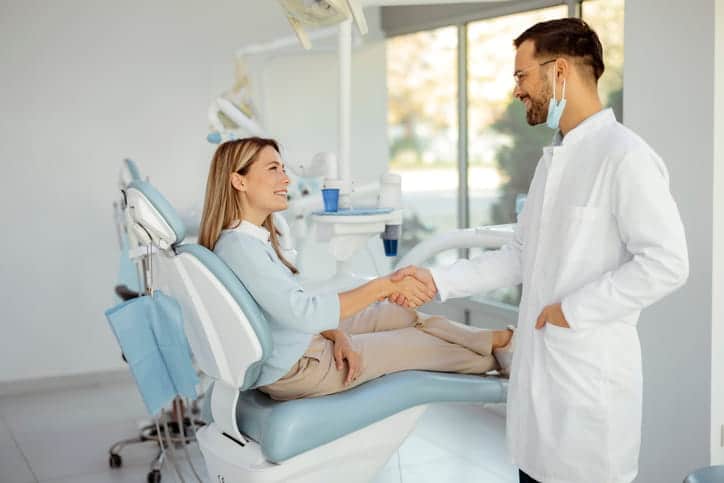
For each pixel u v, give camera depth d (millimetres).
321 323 1844
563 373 1662
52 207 3961
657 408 2268
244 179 1910
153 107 4062
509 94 3684
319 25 2289
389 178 2512
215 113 3383
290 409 1870
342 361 2002
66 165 3961
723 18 2014
